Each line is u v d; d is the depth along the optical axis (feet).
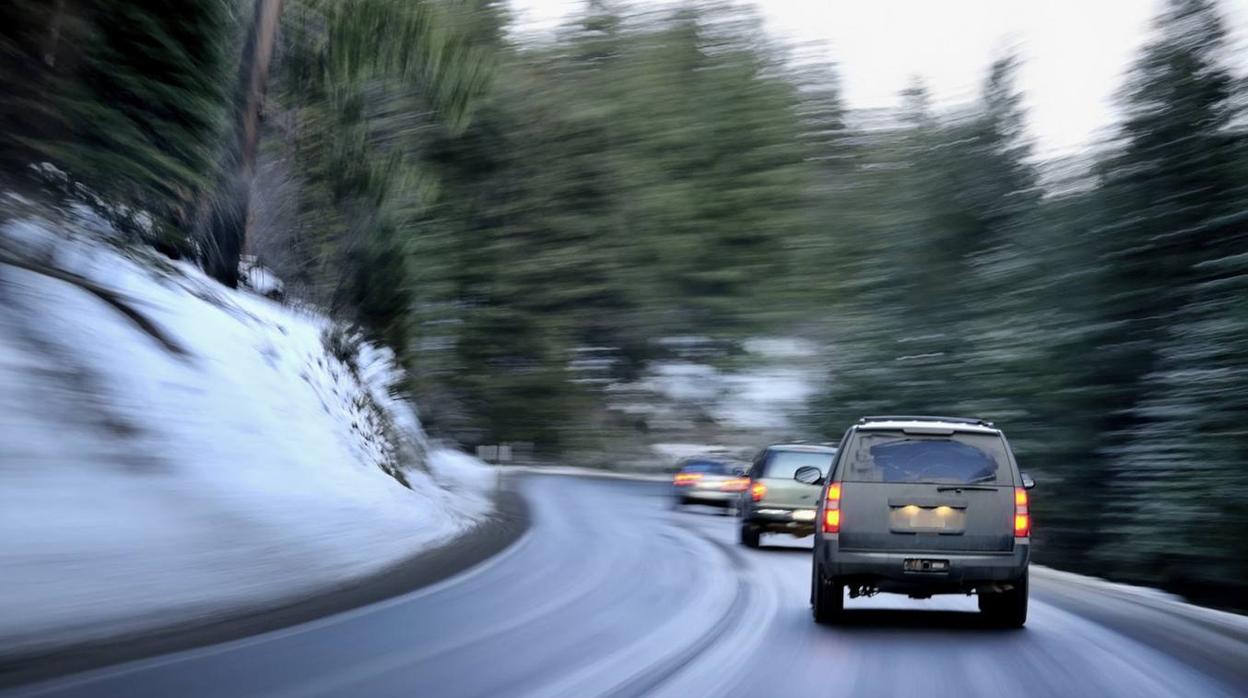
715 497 129.70
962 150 151.33
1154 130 100.73
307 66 100.12
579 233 238.27
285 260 113.19
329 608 40.52
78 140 56.13
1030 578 62.64
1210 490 78.13
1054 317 109.70
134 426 54.49
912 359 149.07
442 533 75.05
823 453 79.56
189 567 43.06
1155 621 43.70
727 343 258.78
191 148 61.26
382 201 112.16
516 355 237.86
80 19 55.01
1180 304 99.04
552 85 248.32
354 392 101.45
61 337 57.36
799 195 262.67
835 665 32.07
